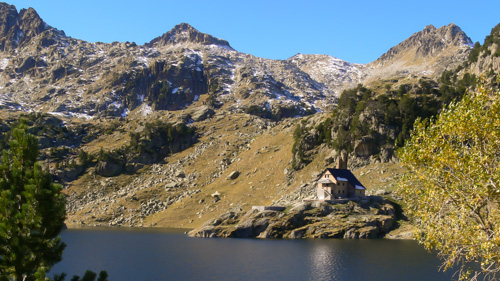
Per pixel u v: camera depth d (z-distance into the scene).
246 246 129.62
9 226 33.69
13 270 34.38
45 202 35.16
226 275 89.06
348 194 170.00
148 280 85.75
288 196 189.12
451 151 40.78
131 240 149.38
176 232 176.12
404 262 97.50
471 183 39.56
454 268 88.62
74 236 160.62
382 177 182.88
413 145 44.22
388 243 128.50
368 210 155.00
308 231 147.00
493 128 39.09
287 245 128.62
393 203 160.88
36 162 37.53
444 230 40.84
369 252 111.75
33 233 34.84
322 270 90.81
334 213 153.25
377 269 90.12
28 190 35.03
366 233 140.12
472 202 37.88
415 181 44.75
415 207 45.88
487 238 36.91
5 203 34.22
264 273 89.81
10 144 38.28
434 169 42.00
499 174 37.06
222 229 158.75
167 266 99.75
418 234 44.56
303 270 91.62
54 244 36.53
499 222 37.19
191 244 137.25
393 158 193.12
